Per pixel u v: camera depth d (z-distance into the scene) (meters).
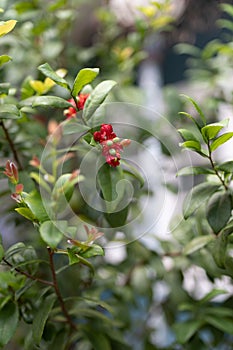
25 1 1.22
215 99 1.23
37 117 1.15
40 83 0.93
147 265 1.16
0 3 1.01
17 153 1.03
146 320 1.24
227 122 0.81
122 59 1.31
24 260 0.89
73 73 1.28
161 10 1.25
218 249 0.89
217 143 0.83
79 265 1.06
